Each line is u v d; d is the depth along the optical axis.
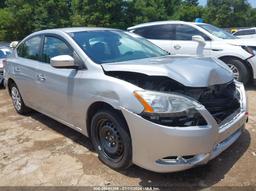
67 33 4.37
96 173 3.60
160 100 3.05
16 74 5.46
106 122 3.59
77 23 32.09
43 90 4.65
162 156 3.06
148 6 40.06
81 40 4.18
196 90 3.23
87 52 3.97
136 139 3.17
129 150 3.33
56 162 3.91
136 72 3.36
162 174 3.50
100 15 32.31
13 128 5.21
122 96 3.25
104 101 3.45
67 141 4.53
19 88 5.55
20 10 31.83
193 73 3.30
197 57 4.07
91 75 3.71
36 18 32.47
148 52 4.44
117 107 3.29
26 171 3.75
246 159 3.75
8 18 32.12
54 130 5.01
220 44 7.29
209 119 3.08
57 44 4.47
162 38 8.16
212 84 3.34
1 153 4.27
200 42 6.97
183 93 3.23
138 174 3.53
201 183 3.31
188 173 3.50
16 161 4.01
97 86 3.57
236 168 3.56
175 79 3.21
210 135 3.06
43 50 4.82
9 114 6.03
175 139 2.96
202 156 3.12
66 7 33.34
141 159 3.21
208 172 3.50
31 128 5.16
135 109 3.13
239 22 56.97
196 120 3.04
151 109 3.03
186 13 45.47
